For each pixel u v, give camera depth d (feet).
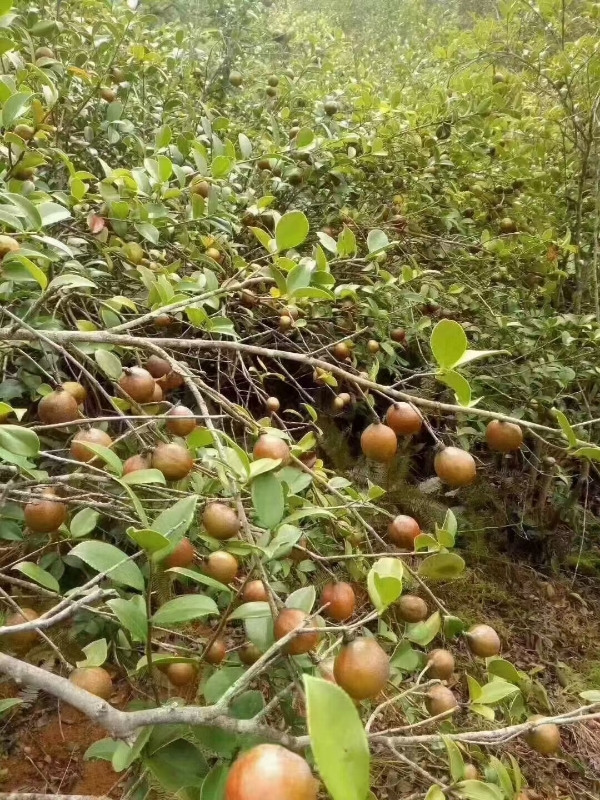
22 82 8.00
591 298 13.50
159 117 11.74
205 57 15.98
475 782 3.91
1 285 6.43
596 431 12.24
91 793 7.31
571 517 12.79
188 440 4.61
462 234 13.08
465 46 16.01
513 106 14.69
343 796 1.80
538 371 11.14
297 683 3.44
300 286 5.78
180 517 3.59
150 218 7.55
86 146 9.32
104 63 11.25
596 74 12.39
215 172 7.80
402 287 11.36
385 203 12.96
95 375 8.43
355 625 3.35
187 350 10.09
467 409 4.86
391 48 26.27
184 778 3.35
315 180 11.07
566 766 8.84
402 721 6.84
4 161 6.87
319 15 28.96
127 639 6.25
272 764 2.20
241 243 10.77
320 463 6.53
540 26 14.80
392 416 5.19
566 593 12.46
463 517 12.38
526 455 13.23
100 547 3.53
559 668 10.51
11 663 3.04
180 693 6.39
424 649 9.35
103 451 3.96
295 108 13.87
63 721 8.13
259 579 4.78
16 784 7.31
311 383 12.63
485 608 11.44
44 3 10.61
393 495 10.45
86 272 7.41
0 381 7.93
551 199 13.62
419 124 13.10
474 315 12.50
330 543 7.40
